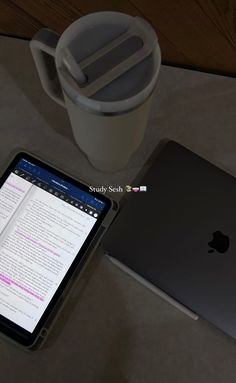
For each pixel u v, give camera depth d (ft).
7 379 2.06
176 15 2.22
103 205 2.13
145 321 2.13
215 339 2.11
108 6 2.26
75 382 2.07
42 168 2.16
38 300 2.03
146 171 2.24
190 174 2.18
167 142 2.23
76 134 1.89
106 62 1.57
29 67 2.40
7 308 2.02
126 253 2.09
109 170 2.24
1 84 2.38
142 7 2.23
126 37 1.58
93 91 1.53
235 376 2.07
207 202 2.15
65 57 1.51
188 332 2.11
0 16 2.33
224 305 2.04
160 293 2.10
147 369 2.08
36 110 2.35
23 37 2.42
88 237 2.09
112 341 2.11
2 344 2.08
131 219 2.12
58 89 1.86
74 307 2.13
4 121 2.34
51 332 2.10
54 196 2.13
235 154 2.31
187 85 2.39
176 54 2.37
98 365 2.09
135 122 1.68
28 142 2.32
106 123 1.60
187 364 2.09
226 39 2.27
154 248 2.09
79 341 2.10
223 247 2.09
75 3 2.25
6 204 2.11
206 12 2.19
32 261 2.06
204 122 2.35
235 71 2.40
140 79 1.55
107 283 2.15
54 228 2.09
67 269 2.06
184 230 2.11
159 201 2.15
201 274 2.07
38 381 2.06
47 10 2.29
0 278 2.04
